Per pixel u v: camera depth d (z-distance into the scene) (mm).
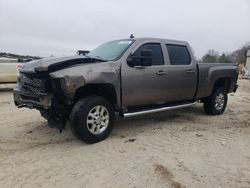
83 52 7234
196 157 4980
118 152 5176
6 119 7723
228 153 5195
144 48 6426
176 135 6219
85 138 5426
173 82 6867
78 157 4961
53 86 5223
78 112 5293
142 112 6293
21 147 5484
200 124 7234
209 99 8180
